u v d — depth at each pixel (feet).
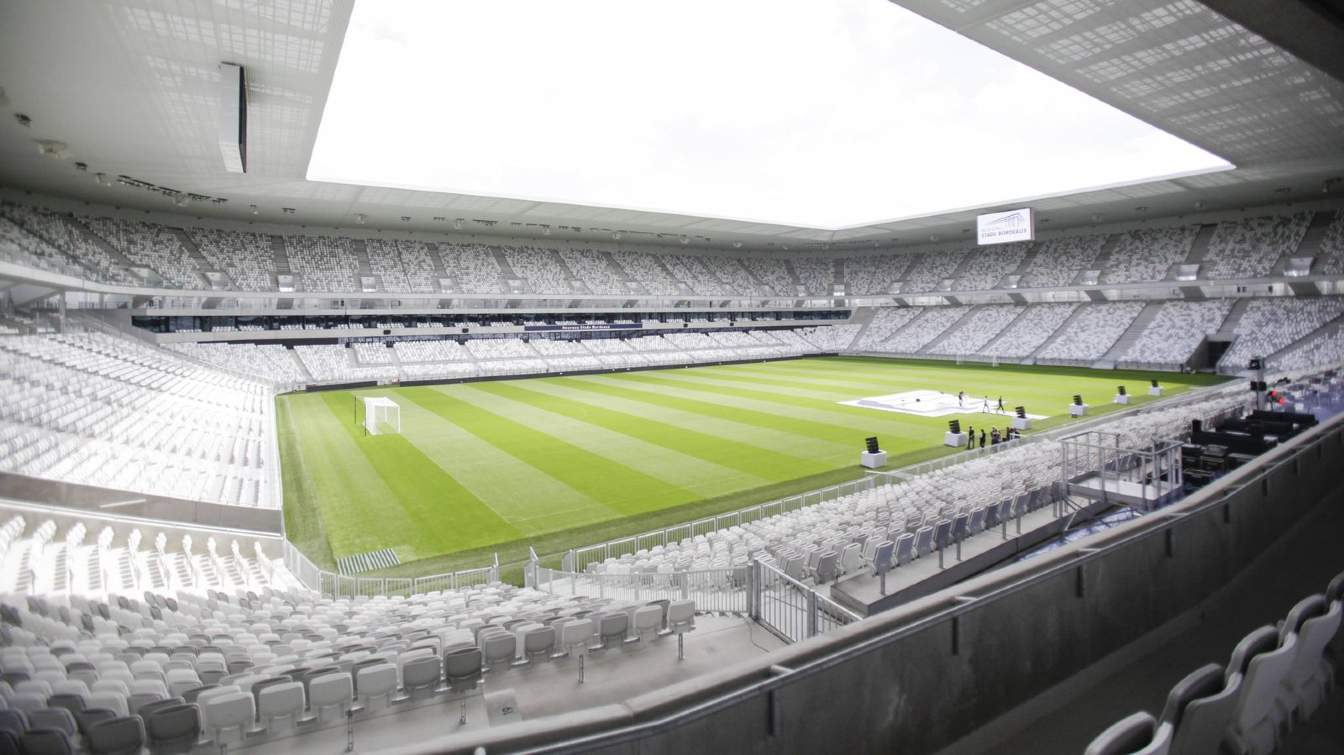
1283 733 12.42
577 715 10.09
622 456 82.02
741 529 50.03
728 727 10.47
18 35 60.03
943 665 13.28
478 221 169.78
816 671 11.26
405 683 23.25
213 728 20.36
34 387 70.95
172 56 65.57
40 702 19.69
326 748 21.40
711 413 112.98
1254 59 68.13
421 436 95.40
